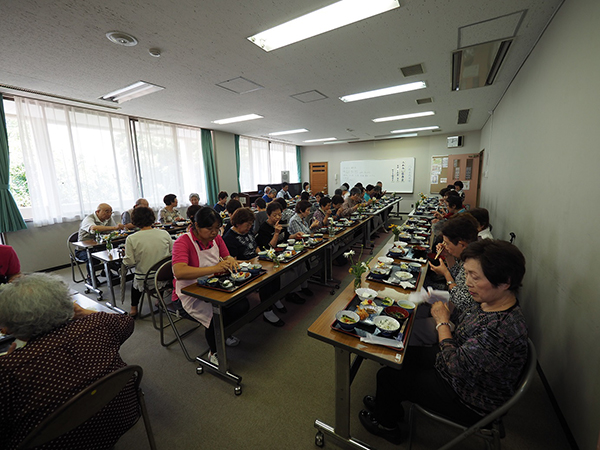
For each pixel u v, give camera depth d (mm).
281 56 2646
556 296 1659
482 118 5879
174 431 1458
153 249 2482
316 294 3201
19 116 3809
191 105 4391
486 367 923
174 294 2027
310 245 2697
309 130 7152
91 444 938
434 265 1889
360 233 5145
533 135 2334
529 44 2447
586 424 1217
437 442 1378
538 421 1502
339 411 1291
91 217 3652
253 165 8523
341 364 1226
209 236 1826
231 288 1659
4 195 3691
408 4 1883
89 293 3332
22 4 1754
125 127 5102
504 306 978
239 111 4887
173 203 4723
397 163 9625
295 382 1807
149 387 1779
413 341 1582
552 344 1682
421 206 6629
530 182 2357
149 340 2316
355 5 1893
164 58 2629
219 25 2080
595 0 1308
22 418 784
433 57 2738
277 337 2332
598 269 1189
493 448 992
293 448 1355
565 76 1672
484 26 2166
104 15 1911
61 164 4285
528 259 2326
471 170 8391
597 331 1180
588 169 1312
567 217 1539
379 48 2521
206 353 2104
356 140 9695
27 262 4062
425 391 1126
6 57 2510
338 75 3184
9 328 834
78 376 865
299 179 11250
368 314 1315
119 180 5023
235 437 1420
